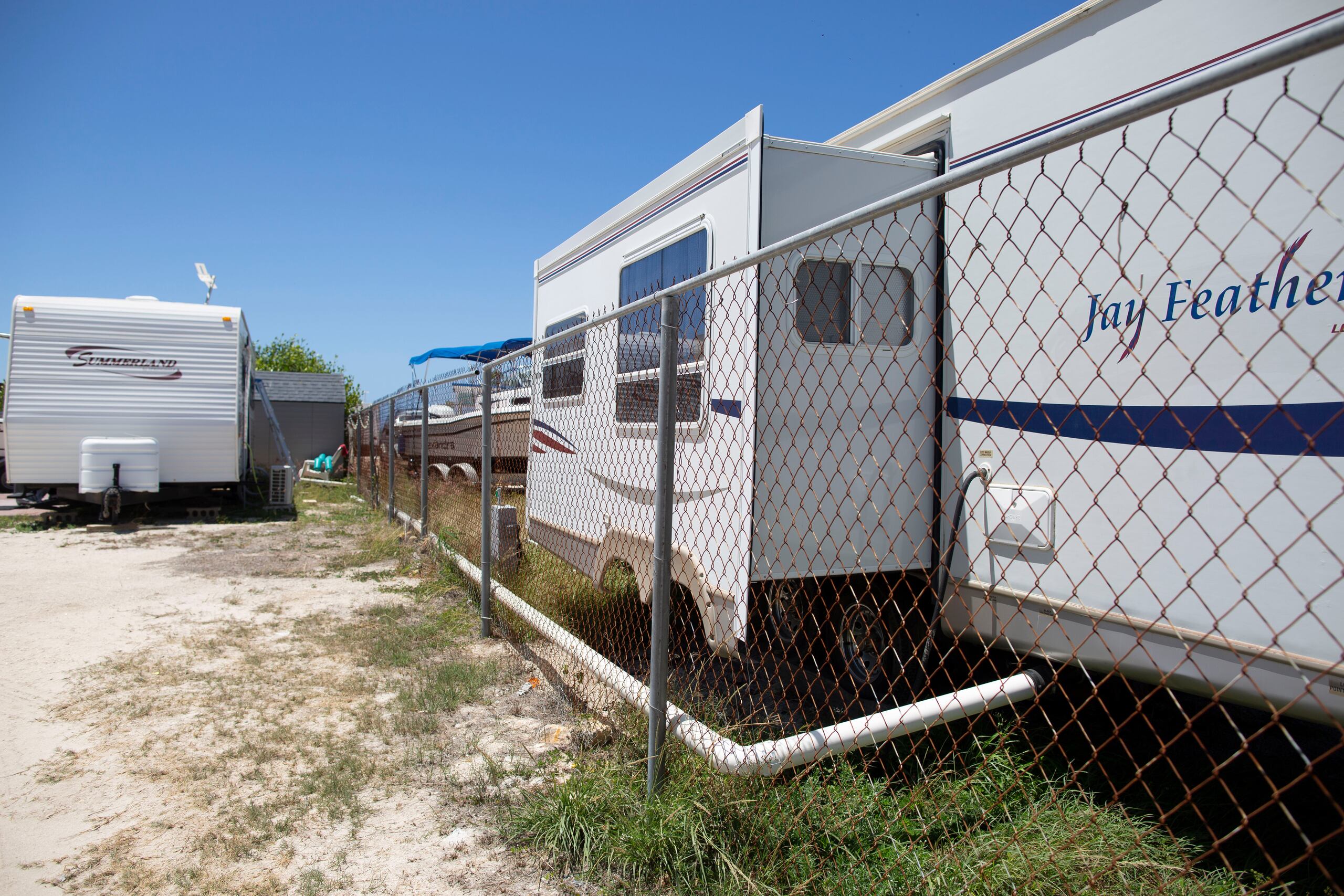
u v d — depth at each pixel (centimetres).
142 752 323
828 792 250
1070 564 284
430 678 405
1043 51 301
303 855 250
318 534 936
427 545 731
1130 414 262
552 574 538
